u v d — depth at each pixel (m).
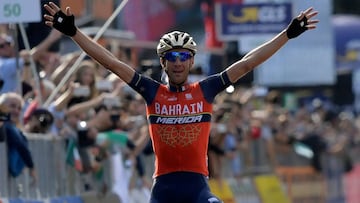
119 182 25.47
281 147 36.12
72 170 23.58
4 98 20.66
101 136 24.48
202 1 41.12
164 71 16.58
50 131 22.97
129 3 37.59
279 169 35.97
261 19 35.22
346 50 51.34
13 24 22.48
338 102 50.22
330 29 43.88
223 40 36.38
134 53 31.36
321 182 39.28
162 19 39.75
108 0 31.34
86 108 23.69
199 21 41.66
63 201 23.00
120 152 25.38
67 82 25.09
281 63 43.25
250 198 32.88
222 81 16.47
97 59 16.28
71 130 23.48
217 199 16.19
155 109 16.42
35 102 22.75
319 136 38.97
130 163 25.89
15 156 20.83
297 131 38.53
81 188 23.98
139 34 38.47
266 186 34.12
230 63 39.31
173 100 16.39
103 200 24.83
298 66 43.44
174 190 16.34
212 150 29.72
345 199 42.00
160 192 16.39
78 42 16.23
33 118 22.39
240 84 42.88
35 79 23.22
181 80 16.38
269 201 34.44
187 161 16.42
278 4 35.34
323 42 43.78
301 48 43.53
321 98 48.16
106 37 30.11
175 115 16.38
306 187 37.91
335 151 41.47
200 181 16.39
